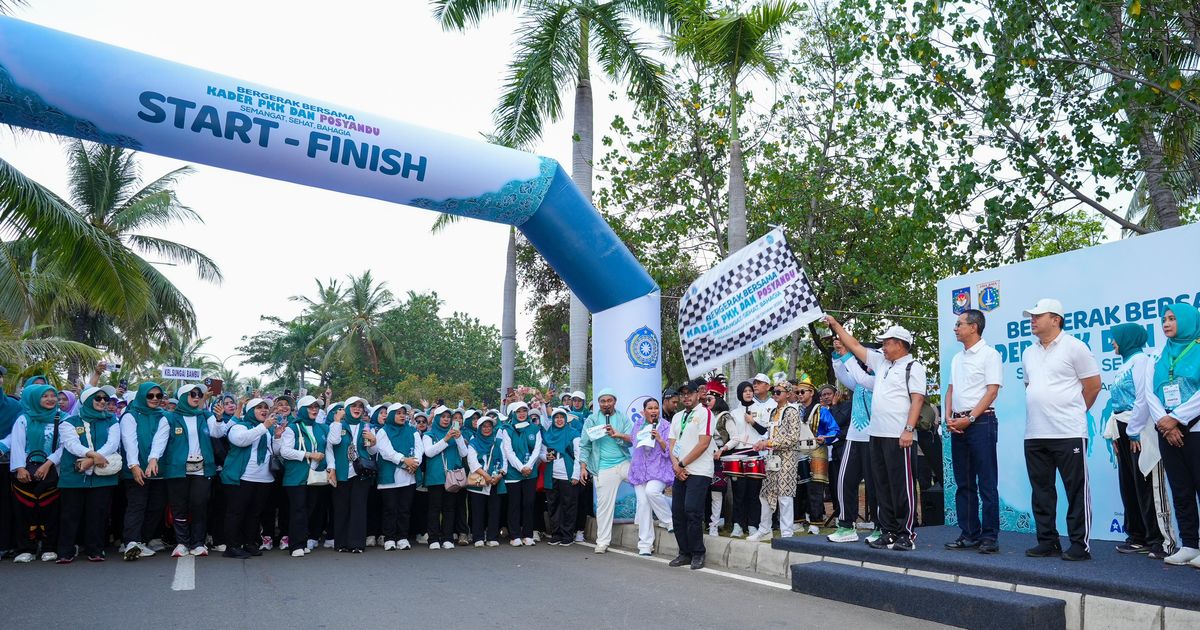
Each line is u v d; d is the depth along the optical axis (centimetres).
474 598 654
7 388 1376
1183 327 573
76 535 870
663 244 1786
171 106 796
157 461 873
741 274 984
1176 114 1089
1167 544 612
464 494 1059
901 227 1232
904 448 670
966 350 676
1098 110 1083
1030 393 628
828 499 1052
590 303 1098
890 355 688
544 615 589
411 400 4622
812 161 1672
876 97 1190
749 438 919
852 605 618
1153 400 582
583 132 1505
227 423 961
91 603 629
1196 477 554
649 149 1728
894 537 678
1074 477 604
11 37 734
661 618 577
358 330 5378
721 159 1748
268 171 870
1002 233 1157
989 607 520
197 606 619
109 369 2089
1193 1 959
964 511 671
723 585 712
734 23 1338
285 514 1007
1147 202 1739
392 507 978
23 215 1150
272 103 845
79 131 787
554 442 1057
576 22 1508
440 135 944
